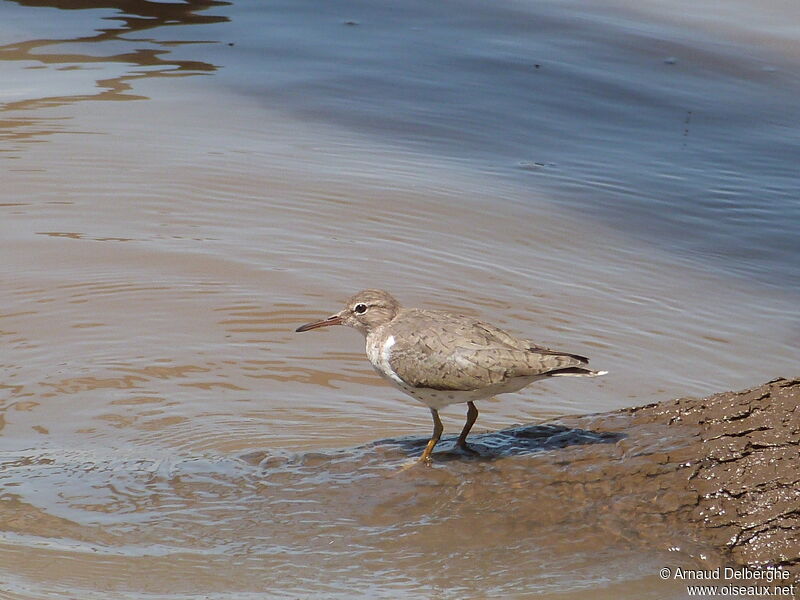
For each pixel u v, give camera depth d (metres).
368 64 22.42
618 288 15.72
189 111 19.81
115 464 11.24
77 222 16.38
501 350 10.43
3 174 17.30
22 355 13.48
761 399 10.35
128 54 21.97
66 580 9.16
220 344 14.00
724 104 21.98
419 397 10.81
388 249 16.27
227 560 9.54
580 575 9.25
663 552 9.41
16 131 18.58
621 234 17.17
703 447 10.13
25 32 22.59
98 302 14.65
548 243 16.81
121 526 10.03
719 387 13.42
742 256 16.78
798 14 26.20
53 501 10.45
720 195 18.55
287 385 13.29
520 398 13.26
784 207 18.28
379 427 12.41
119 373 13.27
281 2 25.69
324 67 22.16
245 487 10.67
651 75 22.98
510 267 16.06
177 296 14.91
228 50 22.62
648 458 10.23
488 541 9.66
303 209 17.12
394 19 25.02
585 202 17.98
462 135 19.98
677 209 18.03
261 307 14.78
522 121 20.72
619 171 19.12
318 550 9.66
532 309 15.00
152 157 18.16
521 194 18.09
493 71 22.59
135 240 16.06
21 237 15.90
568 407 13.01
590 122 20.92
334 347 14.21
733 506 9.59
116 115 19.44
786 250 17.00
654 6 26.45
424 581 9.25
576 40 24.38
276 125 19.67
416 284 15.39
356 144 19.31
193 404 12.73
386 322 11.25
